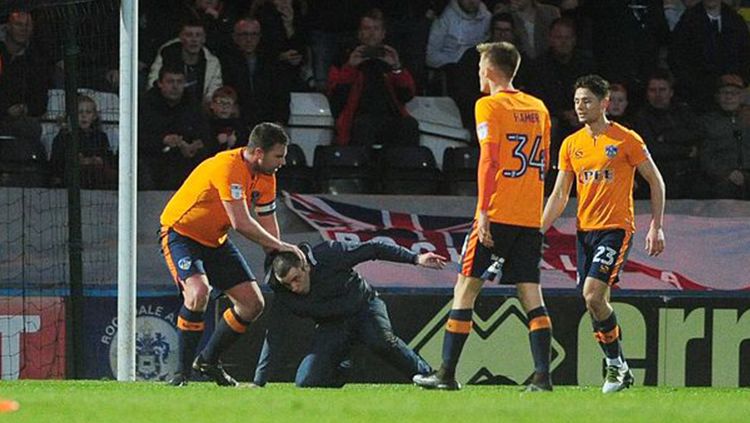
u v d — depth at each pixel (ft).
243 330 110.83
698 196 161.38
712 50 167.73
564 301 139.85
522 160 94.48
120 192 122.93
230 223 107.86
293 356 134.82
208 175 105.91
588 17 169.37
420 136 163.32
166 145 154.20
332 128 161.99
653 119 162.20
